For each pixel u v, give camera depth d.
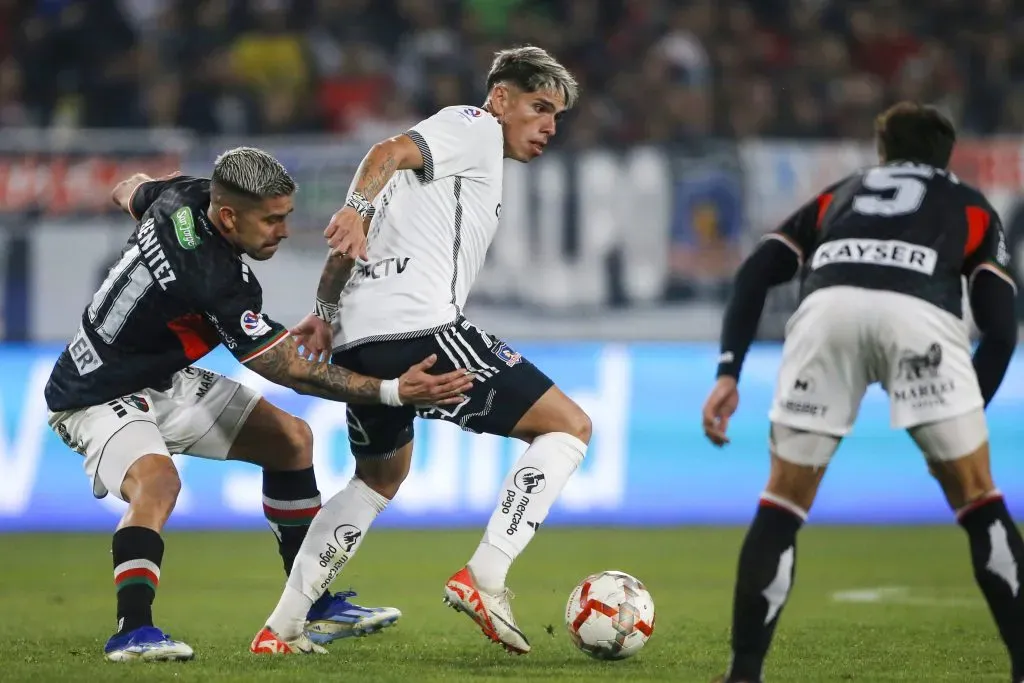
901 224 14.71
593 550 36.34
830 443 14.43
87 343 17.84
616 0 57.31
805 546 37.31
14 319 42.09
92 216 42.31
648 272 43.31
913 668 17.27
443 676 15.71
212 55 52.81
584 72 54.81
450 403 17.06
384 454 18.09
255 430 19.16
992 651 19.02
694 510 43.25
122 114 50.69
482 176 17.55
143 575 16.77
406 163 16.83
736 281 15.54
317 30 54.19
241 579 30.88
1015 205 43.59
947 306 14.36
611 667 17.09
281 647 17.94
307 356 17.72
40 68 52.34
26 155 42.03
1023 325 43.66
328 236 15.88
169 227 17.16
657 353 43.53
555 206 43.03
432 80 51.97
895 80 57.22
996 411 43.44
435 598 26.83
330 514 18.20
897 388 14.32
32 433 41.06
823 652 18.89
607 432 43.12
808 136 52.81
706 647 19.41
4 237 42.03
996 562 14.31
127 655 16.42
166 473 17.39
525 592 28.17
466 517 41.97
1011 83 55.06
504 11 56.41
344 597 19.83
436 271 17.20
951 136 15.87
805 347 14.52
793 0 57.66
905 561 34.12
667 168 43.19
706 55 54.59
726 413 15.12
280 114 50.47
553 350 43.03
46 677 15.10
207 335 17.89
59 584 30.03
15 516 40.66
